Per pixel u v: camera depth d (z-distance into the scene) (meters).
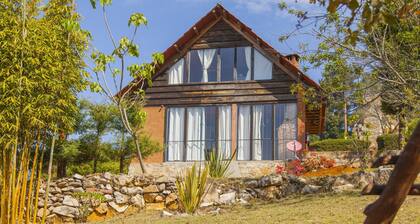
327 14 12.00
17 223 10.72
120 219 13.23
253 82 20.97
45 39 10.82
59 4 11.82
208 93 21.30
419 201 10.98
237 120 20.91
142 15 13.30
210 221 10.94
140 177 14.63
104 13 13.22
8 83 10.19
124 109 14.95
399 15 3.00
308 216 10.49
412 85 12.59
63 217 13.88
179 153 21.11
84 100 17.55
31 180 10.68
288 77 20.59
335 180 14.00
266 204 13.27
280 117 20.45
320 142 22.52
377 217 1.57
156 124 21.34
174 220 11.55
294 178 14.36
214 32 21.80
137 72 14.20
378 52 12.22
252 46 21.27
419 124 1.55
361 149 16.69
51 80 10.57
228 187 14.36
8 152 10.25
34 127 10.75
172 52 21.81
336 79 13.55
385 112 18.59
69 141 17.09
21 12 11.05
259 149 20.47
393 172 1.57
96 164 19.39
